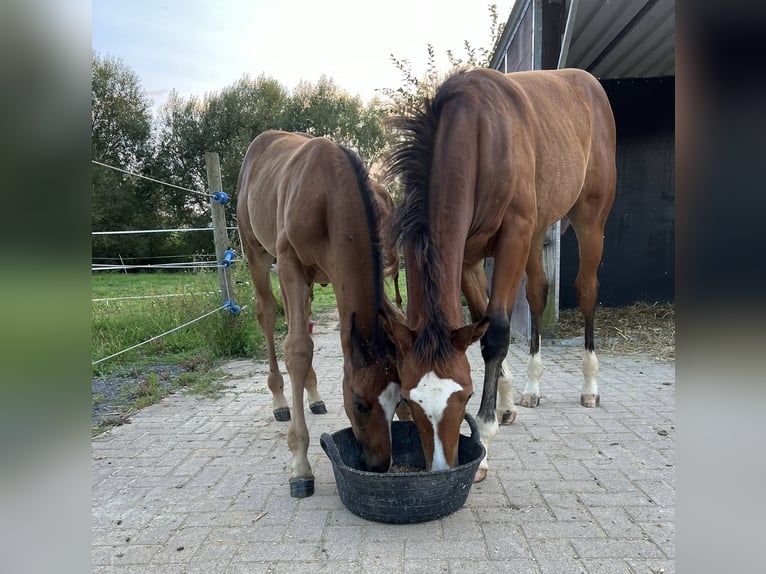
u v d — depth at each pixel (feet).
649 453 9.62
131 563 6.75
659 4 16.55
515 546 6.84
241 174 13.58
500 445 10.18
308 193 8.70
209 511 8.03
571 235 25.11
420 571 6.39
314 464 9.70
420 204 7.34
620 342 19.40
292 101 77.36
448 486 7.08
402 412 10.17
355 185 8.32
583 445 10.07
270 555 6.83
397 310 8.23
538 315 12.57
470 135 8.29
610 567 6.37
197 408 13.15
